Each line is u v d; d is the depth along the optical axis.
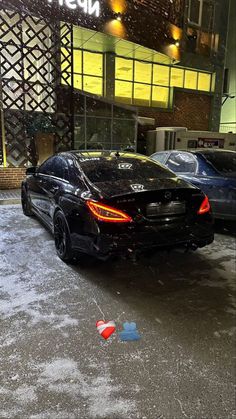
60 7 9.68
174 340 2.77
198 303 3.38
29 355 2.54
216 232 5.96
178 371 2.40
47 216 5.06
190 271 4.18
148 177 4.21
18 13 9.16
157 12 13.01
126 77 14.58
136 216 3.57
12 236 5.43
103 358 2.52
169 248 3.86
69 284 3.75
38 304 3.29
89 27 10.41
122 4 11.17
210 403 2.12
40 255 4.60
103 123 11.89
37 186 5.53
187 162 6.25
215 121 17.22
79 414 2.01
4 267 4.17
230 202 5.36
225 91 18.88
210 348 2.67
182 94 15.98
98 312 3.17
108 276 3.99
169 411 2.04
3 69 10.43
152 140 14.12
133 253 3.58
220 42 16.75
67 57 10.29
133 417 2.00
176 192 3.78
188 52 15.75
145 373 2.37
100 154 4.84
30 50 9.65
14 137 9.70
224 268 4.29
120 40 11.81
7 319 3.01
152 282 3.85
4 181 9.70
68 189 4.24
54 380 2.29
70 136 10.72
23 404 2.08
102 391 2.19
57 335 2.79
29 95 9.82
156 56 13.96
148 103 15.44
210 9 16.20
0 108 9.41
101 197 3.60
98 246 3.56
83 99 11.35
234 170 5.87
